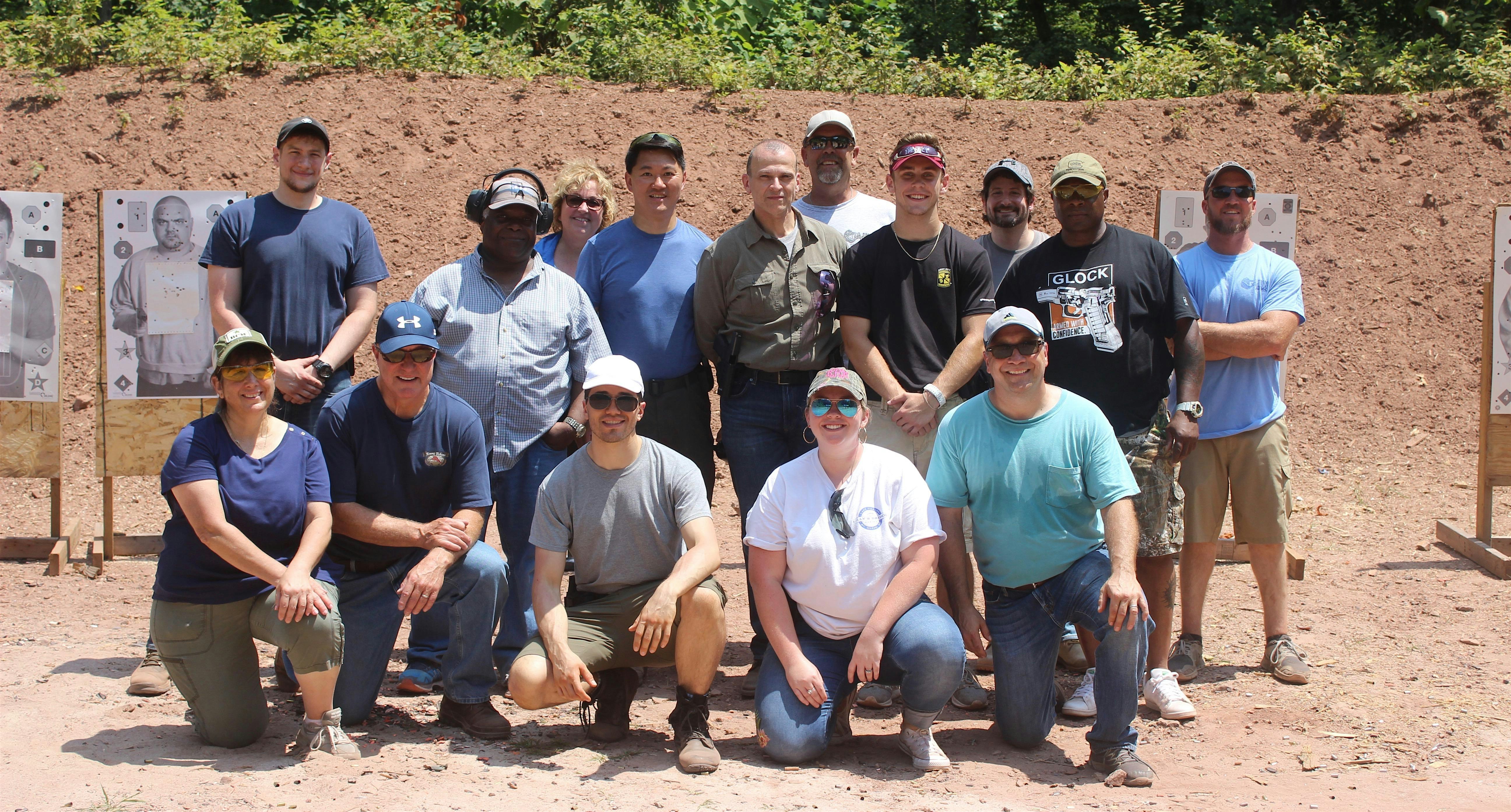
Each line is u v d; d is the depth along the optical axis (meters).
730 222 10.38
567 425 5.04
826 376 4.28
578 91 11.45
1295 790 4.06
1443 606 6.30
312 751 4.23
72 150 10.39
